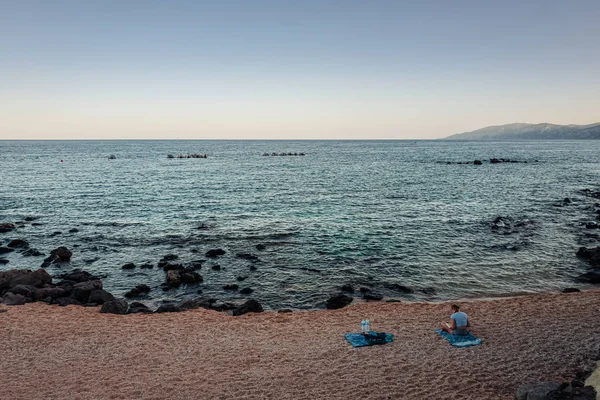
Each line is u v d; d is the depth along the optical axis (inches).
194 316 716.7
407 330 621.9
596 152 6924.2
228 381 473.4
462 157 5748.0
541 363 501.4
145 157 5900.6
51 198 2094.0
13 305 773.3
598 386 380.8
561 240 1272.1
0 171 3506.4
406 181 2795.3
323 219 1579.7
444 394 434.9
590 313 681.6
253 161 5083.7
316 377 478.6
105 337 616.4
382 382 463.2
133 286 938.7
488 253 1146.7
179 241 1288.1
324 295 874.1
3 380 482.6
